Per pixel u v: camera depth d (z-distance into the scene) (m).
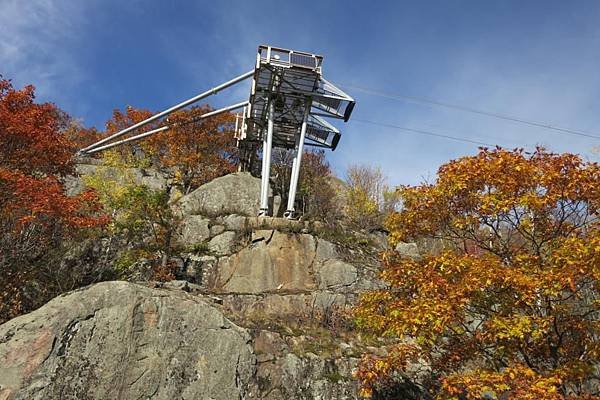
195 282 19.50
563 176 9.40
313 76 22.62
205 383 11.30
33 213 14.45
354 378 12.98
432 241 23.12
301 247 20.72
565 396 9.01
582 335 9.61
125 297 11.54
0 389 9.63
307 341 14.02
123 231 20.89
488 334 9.35
